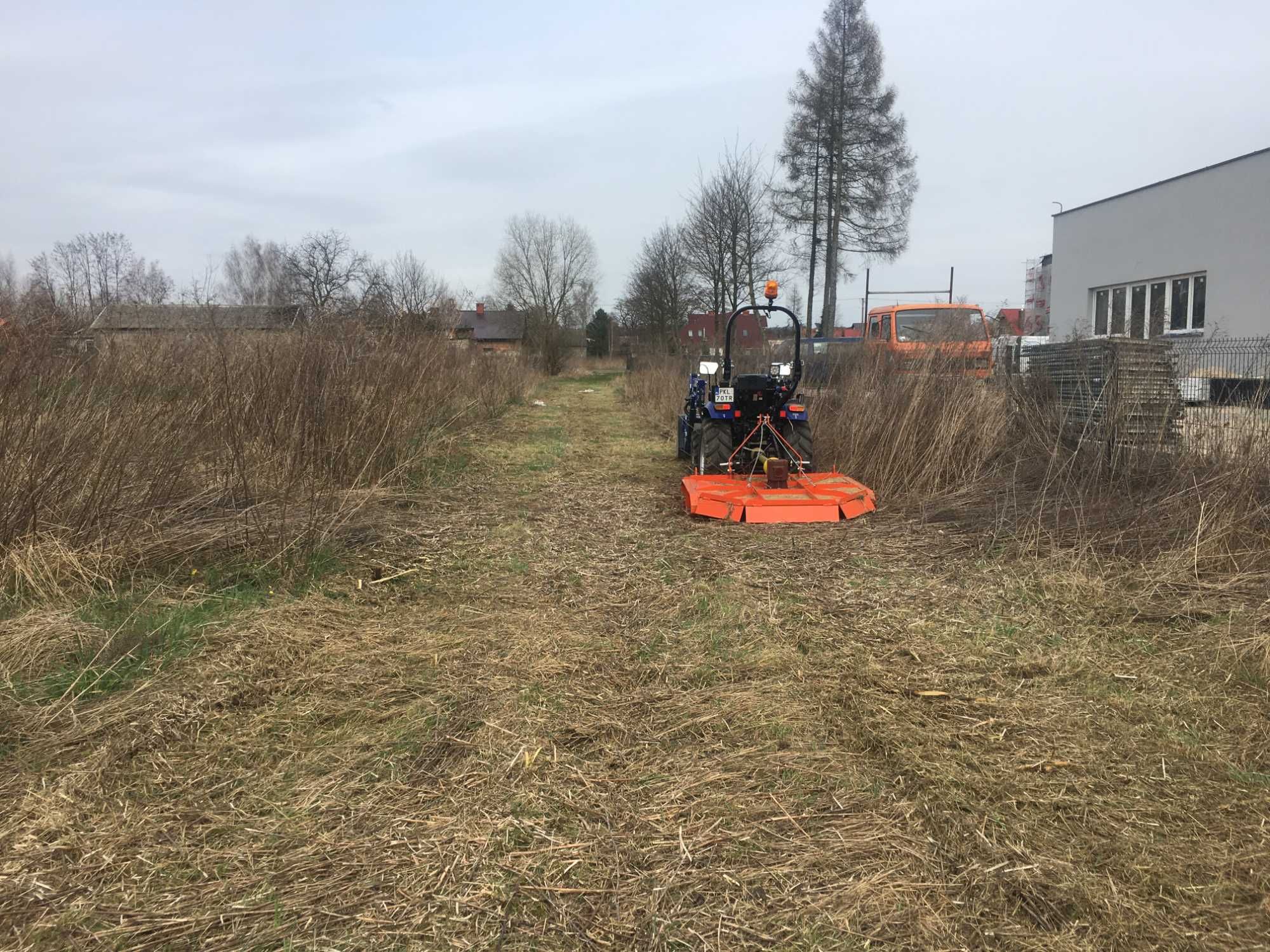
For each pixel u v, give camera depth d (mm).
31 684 3094
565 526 6066
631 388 20125
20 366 5031
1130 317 14633
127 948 1885
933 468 6949
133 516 4574
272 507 5410
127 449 4883
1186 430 6418
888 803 2477
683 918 1998
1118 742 2828
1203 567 4559
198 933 1938
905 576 4688
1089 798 2494
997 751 2779
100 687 3139
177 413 5754
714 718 3016
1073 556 4836
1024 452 7500
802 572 4812
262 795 2514
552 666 3455
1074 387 7566
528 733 2885
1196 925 1966
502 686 3258
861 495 6289
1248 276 15711
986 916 2002
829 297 28328
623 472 8773
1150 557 4734
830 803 2477
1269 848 2242
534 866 2188
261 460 6199
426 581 4629
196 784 2564
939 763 2697
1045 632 3805
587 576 4797
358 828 2344
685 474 8648
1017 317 13391
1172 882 2109
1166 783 2580
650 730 2936
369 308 10250
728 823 2379
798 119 27797
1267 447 5617
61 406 4941
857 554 5172
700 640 3791
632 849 2258
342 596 4340
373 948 1895
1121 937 1928
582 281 50750
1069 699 3158
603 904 2051
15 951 1868
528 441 11188
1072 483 6379
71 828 2322
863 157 27781
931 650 3635
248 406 6566
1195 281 17062
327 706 3074
